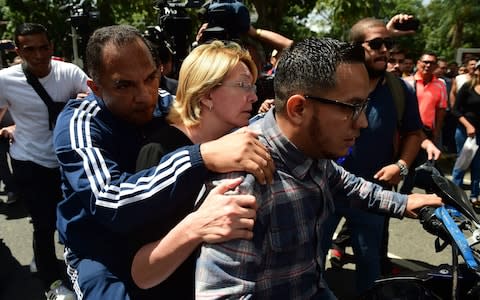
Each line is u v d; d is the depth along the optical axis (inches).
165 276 47.3
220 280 43.3
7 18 615.8
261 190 46.3
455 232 55.0
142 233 50.6
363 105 46.1
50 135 115.6
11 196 196.1
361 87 45.4
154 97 61.9
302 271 51.1
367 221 97.0
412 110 100.5
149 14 483.5
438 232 58.8
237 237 42.6
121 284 55.3
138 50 59.1
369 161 97.1
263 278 48.4
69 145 57.2
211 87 53.5
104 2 445.1
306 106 45.9
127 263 55.3
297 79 45.6
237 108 54.5
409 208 62.5
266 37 122.3
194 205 48.8
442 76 294.0
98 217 50.5
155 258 46.6
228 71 53.6
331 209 55.2
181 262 45.9
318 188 50.9
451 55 1165.1
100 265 57.2
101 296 54.8
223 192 44.1
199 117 54.7
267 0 363.6
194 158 46.6
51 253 118.7
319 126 46.1
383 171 95.0
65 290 112.0
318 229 52.1
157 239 50.7
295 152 47.9
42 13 564.1
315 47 46.2
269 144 48.3
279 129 48.4
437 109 206.2
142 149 54.2
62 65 119.3
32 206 116.7
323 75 44.4
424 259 141.3
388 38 92.9
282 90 47.3
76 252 60.0
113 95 59.5
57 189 119.0
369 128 96.0
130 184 49.1
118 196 48.6
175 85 107.4
